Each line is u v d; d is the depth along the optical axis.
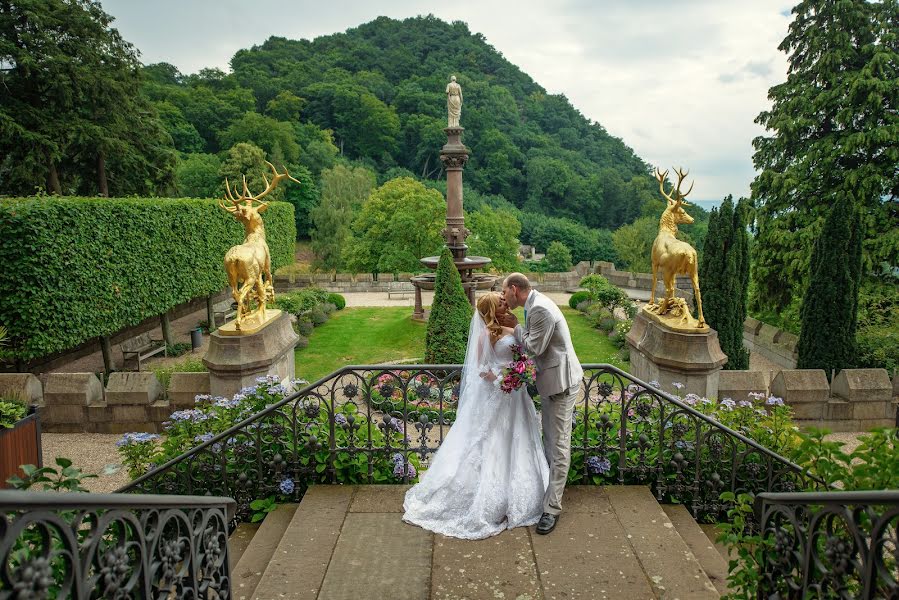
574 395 4.58
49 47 22.23
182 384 11.03
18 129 21.50
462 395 5.01
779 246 19.31
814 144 18.75
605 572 4.05
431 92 82.44
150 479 5.55
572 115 97.94
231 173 49.84
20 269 12.25
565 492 5.17
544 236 69.25
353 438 5.48
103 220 14.34
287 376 12.46
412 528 4.61
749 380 11.27
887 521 2.02
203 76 74.38
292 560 4.22
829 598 2.56
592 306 23.67
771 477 5.02
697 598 3.80
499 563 4.15
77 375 10.91
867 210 17.95
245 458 5.55
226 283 21.75
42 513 1.69
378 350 18.27
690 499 5.43
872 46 17.98
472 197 70.06
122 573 2.10
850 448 10.12
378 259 37.41
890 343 13.67
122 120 25.34
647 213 74.62
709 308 13.88
